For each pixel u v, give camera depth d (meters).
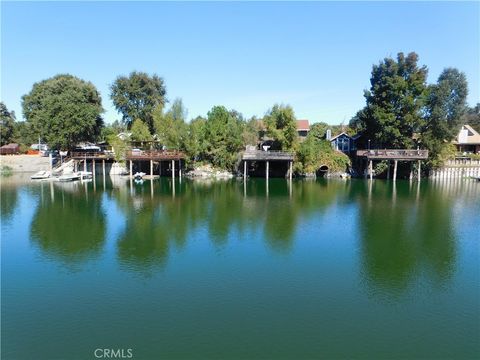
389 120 57.44
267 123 61.69
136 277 18.03
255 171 64.31
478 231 26.56
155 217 31.08
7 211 33.31
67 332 13.14
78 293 16.27
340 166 63.62
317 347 12.23
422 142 59.09
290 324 13.65
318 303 15.34
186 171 64.69
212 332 13.08
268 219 30.30
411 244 23.44
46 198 40.53
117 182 56.03
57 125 59.69
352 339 12.71
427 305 15.23
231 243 23.62
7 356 11.75
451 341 12.63
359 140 66.44
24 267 19.38
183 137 62.84
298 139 64.00
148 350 12.07
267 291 16.45
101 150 72.88
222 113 65.62
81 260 20.44
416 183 55.56
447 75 57.53
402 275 18.38
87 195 42.81
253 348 12.16
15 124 91.62
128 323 13.72
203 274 18.39
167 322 13.77
